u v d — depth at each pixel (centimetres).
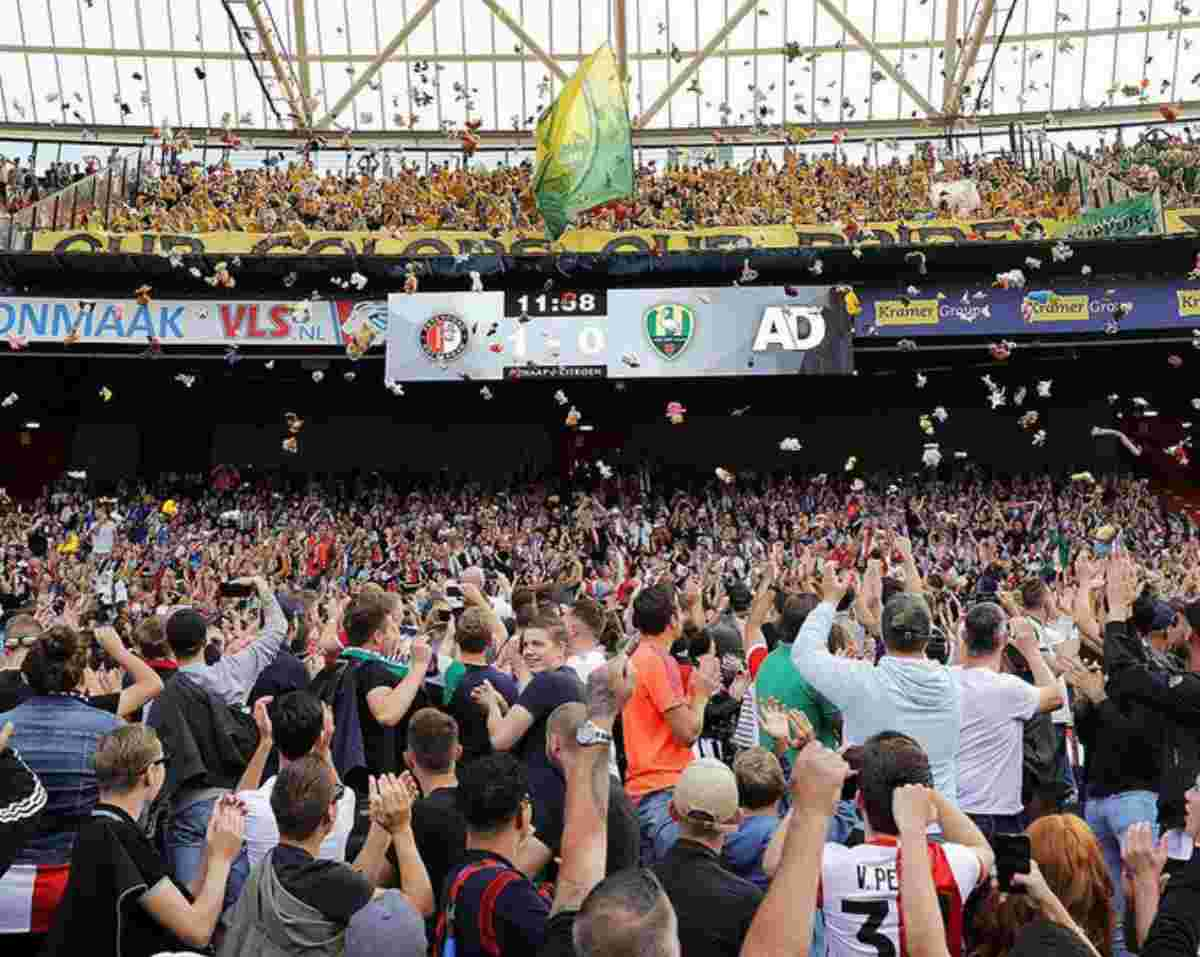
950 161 3419
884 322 2653
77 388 3359
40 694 522
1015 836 352
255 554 2462
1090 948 333
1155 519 2922
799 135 3375
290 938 400
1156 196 2597
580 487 3325
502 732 545
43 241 2698
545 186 2480
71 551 2500
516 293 2638
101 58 4069
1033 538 2758
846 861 399
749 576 2491
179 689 602
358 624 648
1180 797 564
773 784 485
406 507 3141
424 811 483
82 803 504
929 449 1708
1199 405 2547
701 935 382
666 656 605
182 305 2650
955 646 761
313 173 3350
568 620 674
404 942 372
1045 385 2219
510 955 369
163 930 441
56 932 427
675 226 2877
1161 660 682
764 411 3619
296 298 2714
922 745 514
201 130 3916
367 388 3422
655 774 586
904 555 790
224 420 3628
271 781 591
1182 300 2591
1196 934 359
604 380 3250
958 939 384
